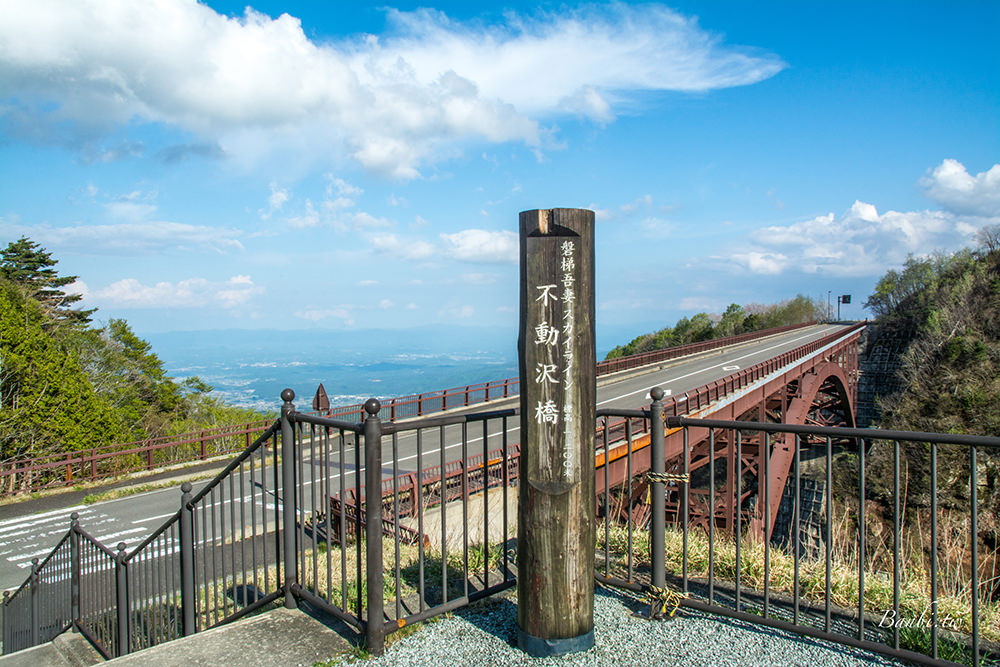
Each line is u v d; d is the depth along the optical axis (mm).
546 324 3020
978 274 42656
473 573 4656
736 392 19359
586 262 3029
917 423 27875
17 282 31500
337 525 10062
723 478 29625
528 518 3107
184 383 41562
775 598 3939
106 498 14305
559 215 2992
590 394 3084
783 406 24109
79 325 33906
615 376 33656
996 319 33188
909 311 48969
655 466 3598
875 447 22688
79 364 27859
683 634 3340
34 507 13680
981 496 13781
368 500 3209
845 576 4191
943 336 36406
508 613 3666
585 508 3100
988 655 3131
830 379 33781
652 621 3520
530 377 3061
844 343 35344
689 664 3002
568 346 3010
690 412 15781
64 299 34875
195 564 4426
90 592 5699
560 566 3066
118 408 30469
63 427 20312
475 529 10570
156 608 4801
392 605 4070
